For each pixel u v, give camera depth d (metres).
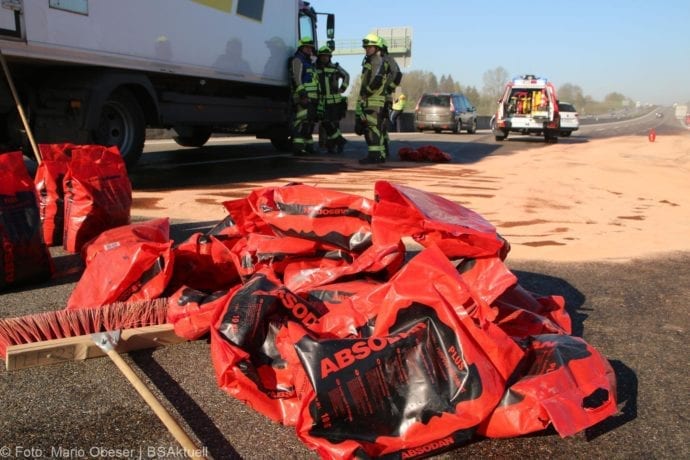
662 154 15.62
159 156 10.94
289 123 11.88
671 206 7.43
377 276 2.79
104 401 2.35
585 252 4.91
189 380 2.54
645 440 2.22
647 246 5.20
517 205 6.95
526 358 2.24
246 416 2.29
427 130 27.77
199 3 8.33
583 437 2.22
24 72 6.60
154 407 2.07
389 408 1.99
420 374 2.03
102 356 2.72
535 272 4.27
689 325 3.39
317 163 10.70
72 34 6.27
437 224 2.52
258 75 10.16
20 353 2.53
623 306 3.66
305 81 11.20
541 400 1.99
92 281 3.07
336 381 1.96
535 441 2.18
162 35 7.62
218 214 5.69
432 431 1.96
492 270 2.52
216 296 2.87
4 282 3.50
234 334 2.33
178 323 2.78
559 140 21.42
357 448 1.88
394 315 2.15
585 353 2.25
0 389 2.40
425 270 2.17
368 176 8.91
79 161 4.30
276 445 2.11
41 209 4.52
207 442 2.11
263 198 3.08
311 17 12.18
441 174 9.58
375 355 2.03
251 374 2.23
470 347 2.03
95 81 6.67
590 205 7.24
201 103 9.05
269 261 2.99
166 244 3.05
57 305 3.35
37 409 2.28
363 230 2.96
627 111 162.12
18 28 5.66
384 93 10.62
